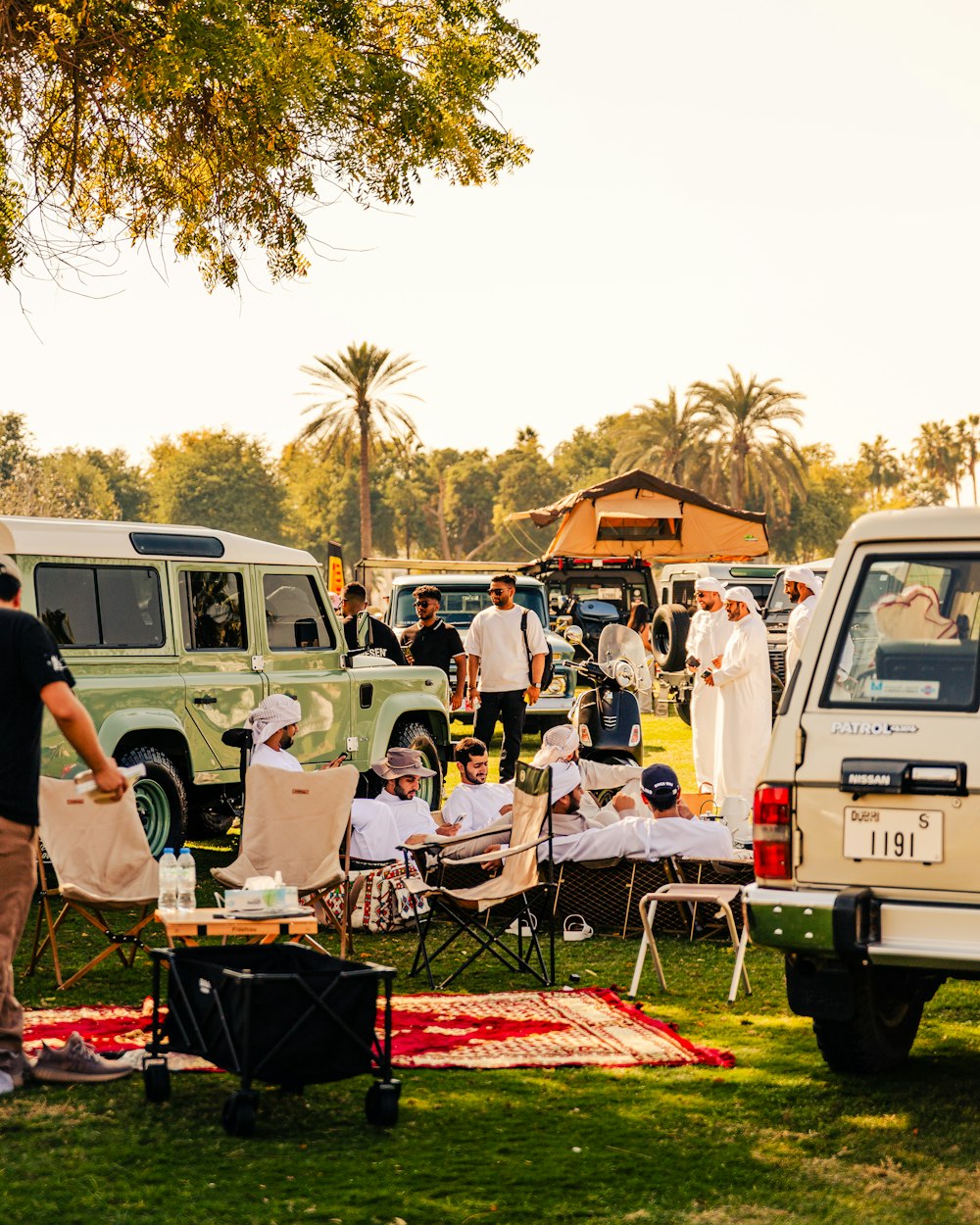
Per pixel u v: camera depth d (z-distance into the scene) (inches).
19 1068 227.6
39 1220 175.2
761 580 1013.8
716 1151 203.5
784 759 224.4
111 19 447.2
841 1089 232.5
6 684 216.5
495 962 321.7
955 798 214.1
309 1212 179.2
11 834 219.1
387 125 498.0
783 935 218.5
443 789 547.5
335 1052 211.6
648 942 297.3
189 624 412.5
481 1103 222.8
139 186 505.7
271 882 276.5
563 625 954.1
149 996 287.3
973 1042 262.1
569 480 4707.2
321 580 461.7
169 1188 186.4
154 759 389.7
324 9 476.4
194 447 4215.1
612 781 434.3
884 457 5027.1
